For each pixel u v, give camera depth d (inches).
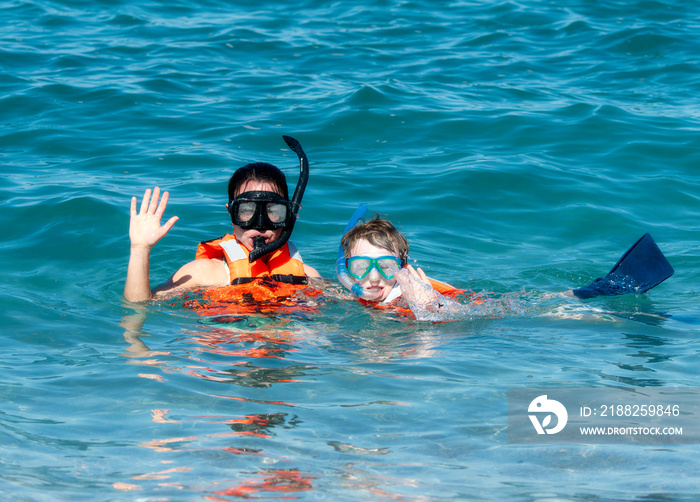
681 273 478.0
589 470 226.8
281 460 231.8
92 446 241.1
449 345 344.8
